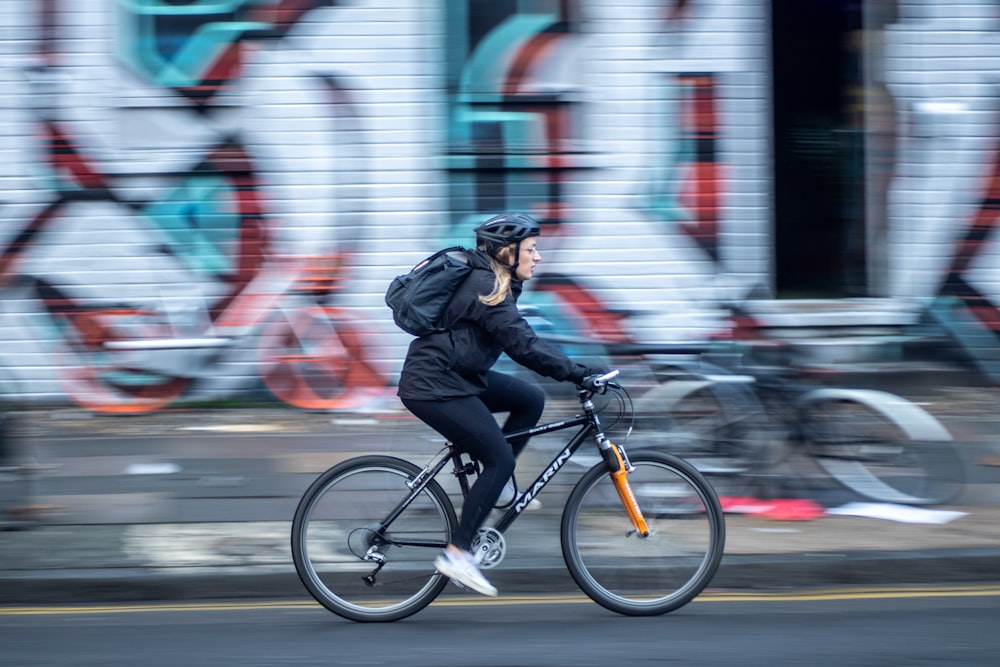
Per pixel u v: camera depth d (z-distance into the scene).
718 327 15.75
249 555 9.01
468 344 7.50
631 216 15.66
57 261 15.23
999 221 16.16
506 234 7.41
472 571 7.59
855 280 16.50
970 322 16.22
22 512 10.11
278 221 15.34
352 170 15.35
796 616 7.94
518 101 15.45
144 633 7.64
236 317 15.38
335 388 15.49
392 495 7.91
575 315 15.71
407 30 15.25
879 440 10.41
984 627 7.62
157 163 15.17
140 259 15.29
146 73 15.05
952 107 16.00
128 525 9.88
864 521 9.96
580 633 7.57
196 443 13.35
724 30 15.52
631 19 15.45
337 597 7.88
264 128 15.23
